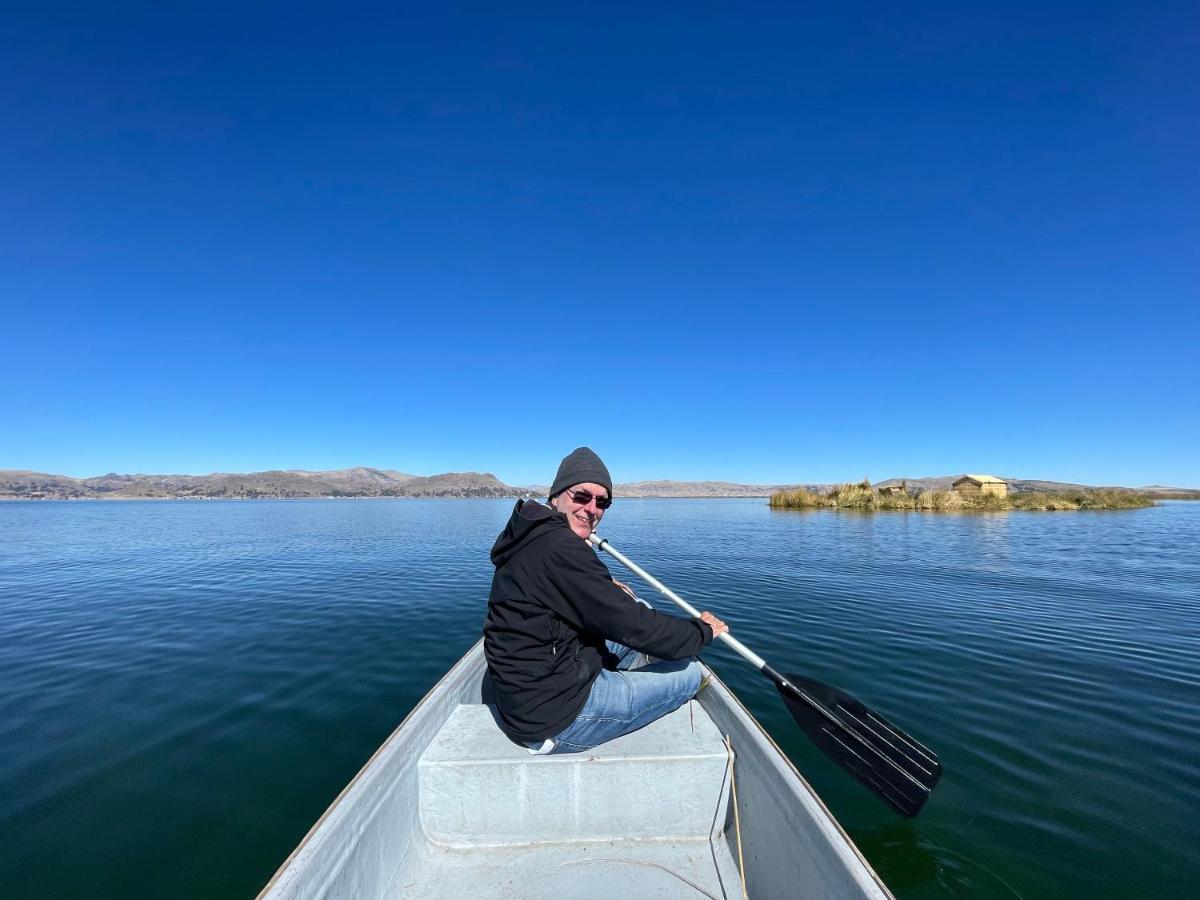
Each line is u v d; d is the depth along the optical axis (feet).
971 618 26.37
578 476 8.78
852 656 20.53
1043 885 8.80
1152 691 17.07
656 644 7.15
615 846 7.63
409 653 21.70
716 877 7.21
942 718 15.14
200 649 22.50
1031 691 17.10
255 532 90.12
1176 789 11.58
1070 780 11.93
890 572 40.09
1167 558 47.57
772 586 34.63
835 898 5.32
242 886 9.18
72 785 12.13
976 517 101.09
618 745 7.84
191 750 13.66
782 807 6.55
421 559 52.39
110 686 18.25
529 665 7.19
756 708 16.11
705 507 195.62
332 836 5.39
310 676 19.03
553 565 6.98
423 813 7.51
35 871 9.50
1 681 18.92
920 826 10.34
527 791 7.48
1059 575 38.93
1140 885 8.77
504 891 6.84
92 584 39.75
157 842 10.25
